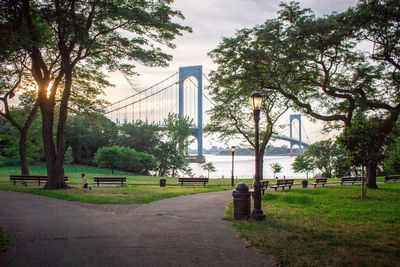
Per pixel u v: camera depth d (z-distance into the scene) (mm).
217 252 5531
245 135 30875
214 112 30500
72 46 17484
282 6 17859
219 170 85625
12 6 11484
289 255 5328
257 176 8820
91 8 16344
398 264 4887
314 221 8320
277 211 9984
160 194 15008
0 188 16562
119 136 68562
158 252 5484
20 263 4805
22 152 24734
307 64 19156
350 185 23219
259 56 17766
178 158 54531
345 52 18734
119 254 5332
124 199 12586
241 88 21828
